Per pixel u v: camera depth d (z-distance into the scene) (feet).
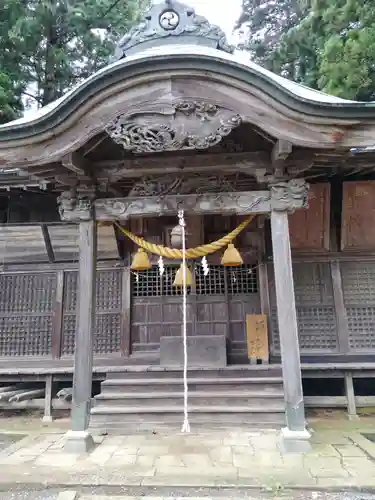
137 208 19.17
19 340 27.73
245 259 27.20
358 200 25.12
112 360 26.61
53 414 25.72
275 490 12.97
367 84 30.50
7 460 16.15
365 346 25.27
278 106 16.03
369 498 12.59
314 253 26.35
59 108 16.40
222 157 18.81
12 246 28.17
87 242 19.10
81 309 18.54
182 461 15.61
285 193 18.34
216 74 16.08
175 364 25.04
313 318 25.82
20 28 37.70
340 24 32.65
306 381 28.04
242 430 19.97
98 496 13.00
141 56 16.69
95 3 43.04
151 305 27.61
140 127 16.46
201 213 19.02
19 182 24.44
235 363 26.07
